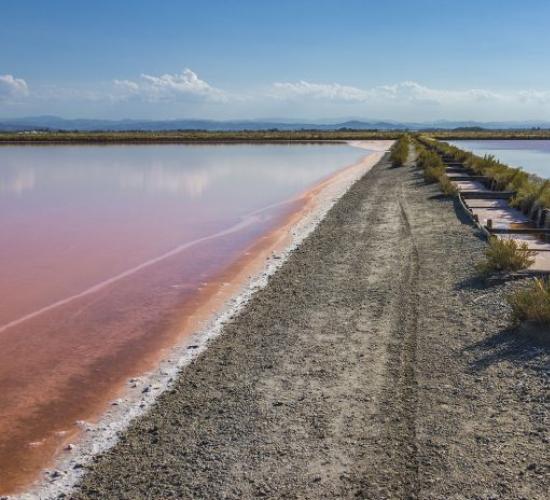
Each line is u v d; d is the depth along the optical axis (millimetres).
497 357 6418
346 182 26734
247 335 7762
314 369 6477
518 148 56000
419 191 21109
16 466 4996
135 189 26844
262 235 15219
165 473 4668
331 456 4746
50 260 12898
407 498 4176
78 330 8477
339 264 11211
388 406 5520
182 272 11625
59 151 60688
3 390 6547
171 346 7672
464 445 4809
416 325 7605
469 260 10578
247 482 4465
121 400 6129
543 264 9977
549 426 5020
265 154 53062
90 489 4551
